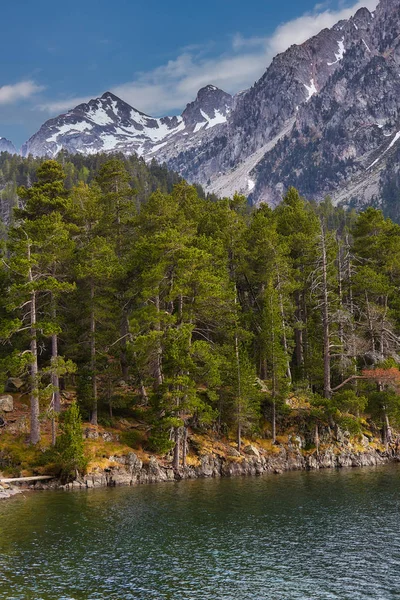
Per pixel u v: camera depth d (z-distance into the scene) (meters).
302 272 82.38
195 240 70.12
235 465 63.03
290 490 53.22
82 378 63.28
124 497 49.38
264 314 71.94
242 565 32.28
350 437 72.75
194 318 64.31
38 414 56.81
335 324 80.06
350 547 35.66
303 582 29.78
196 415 65.88
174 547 35.44
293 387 73.31
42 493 50.75
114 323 66.50
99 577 30.23
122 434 61.22
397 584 29.50
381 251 86.25
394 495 50.94
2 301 64.38
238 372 65.81
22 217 72.00
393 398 71.56
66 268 66.94
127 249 78.31
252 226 78.81
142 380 66.12
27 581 29.56
